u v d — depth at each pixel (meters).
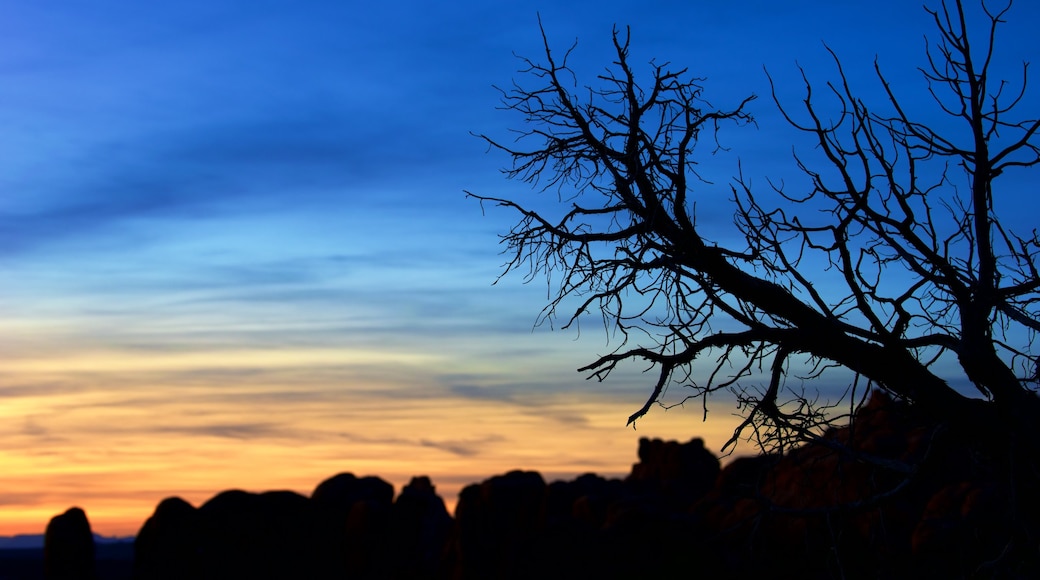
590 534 69.75
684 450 128.00
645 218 9.68
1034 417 8.95
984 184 9.42
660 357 9.55
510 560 74.44
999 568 9.66
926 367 9.48
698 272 9.75
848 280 9.23
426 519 89.19
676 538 64.62
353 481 93.88
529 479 86.94
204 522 84.94
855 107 9.48
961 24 9.31
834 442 9.89
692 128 9.62
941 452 9.41
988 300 9.23
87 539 75.50
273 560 84.50
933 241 9.40
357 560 85.38
